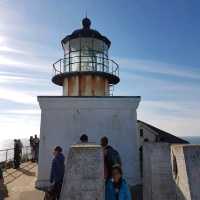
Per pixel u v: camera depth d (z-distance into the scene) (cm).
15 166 1598
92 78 1453
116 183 499
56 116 1194
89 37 1511
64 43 1591
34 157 1919
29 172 1459
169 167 708
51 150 1170
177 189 552
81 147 443
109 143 1195
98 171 430
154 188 702
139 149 1287
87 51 1509
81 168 432
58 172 803
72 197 420
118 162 631
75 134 1188
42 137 1176
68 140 1182
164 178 704
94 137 1194
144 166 866
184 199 500
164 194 695
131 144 1199
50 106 1191
